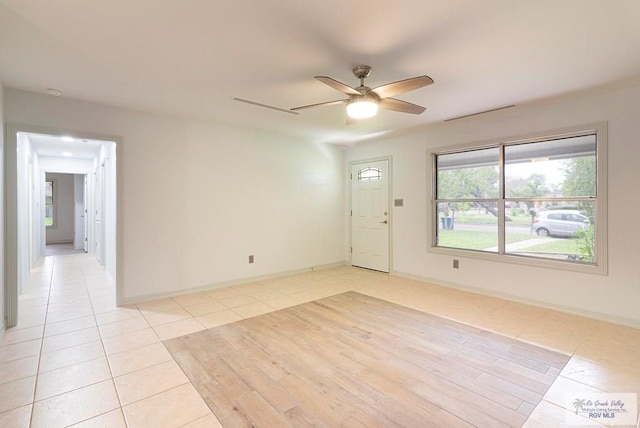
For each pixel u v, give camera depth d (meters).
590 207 3.49
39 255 6.91
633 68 2.69
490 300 4.03
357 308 3.73
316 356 2.58
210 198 4.50
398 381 2.24
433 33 2.15
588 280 3.42
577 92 3.26
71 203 9.80
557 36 2.19
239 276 4.81
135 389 2.14
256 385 2.19
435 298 4.11
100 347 2.73
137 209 3.90
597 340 2.86
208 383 2.21
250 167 4.91
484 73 2.78
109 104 3.61
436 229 4.91
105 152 5.18
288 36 2.18
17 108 3.15
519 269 3.95
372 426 1.80
